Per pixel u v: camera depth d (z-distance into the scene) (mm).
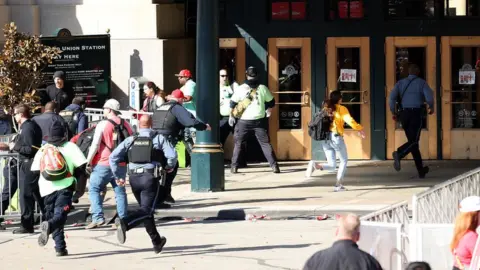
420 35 33625
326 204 24625
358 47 33781
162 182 19391
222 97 32375
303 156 33875
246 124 31000
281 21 33844
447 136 33531
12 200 23766
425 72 33625
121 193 21844
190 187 28297
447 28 33531
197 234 22000
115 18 33406
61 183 19406
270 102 31172
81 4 33531
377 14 33719
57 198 19422
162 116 24094
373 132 33719
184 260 18859
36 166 19703
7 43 28484
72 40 31812
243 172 31594
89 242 21203
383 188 27453
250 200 25672
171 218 24406
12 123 29875
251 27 33938
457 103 33562
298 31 33844
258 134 31125
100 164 22703
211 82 27062
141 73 33344
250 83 31031
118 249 20250
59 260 19125
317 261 11164
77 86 31844
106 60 31953
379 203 24578
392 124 33719
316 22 33844
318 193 26703
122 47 33375
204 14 27016
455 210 17688
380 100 33719
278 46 33875
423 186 27688
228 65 34062
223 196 26547
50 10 33531
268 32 33906
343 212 23812
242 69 33938
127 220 19062
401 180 29062
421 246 14023
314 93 33844
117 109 22859
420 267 10820
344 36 33750
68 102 30406
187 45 34219
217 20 27156
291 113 33938
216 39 27062
